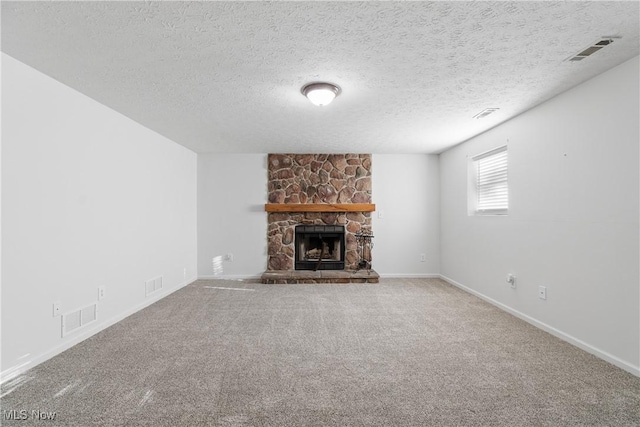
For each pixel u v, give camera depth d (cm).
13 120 219
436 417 175
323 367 233
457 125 383
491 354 254
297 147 511
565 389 202
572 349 262
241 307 384
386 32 186
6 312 214
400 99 296
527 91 278
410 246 561
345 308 379
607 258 239
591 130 252
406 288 480
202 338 288
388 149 525
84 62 223
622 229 227
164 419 174
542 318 309
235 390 203
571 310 274
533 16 171
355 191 560
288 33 187
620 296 229
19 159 223
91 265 295
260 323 328
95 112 300
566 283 279
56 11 165
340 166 560
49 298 248
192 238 537
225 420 173
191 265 532
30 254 231
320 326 319
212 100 298
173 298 427
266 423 171
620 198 228
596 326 249
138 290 375
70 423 170
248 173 558
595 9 164
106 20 174
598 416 175
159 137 427
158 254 423
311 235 561
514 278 351
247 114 340
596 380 213
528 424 169
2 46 201
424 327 315
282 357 250
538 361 241
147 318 344
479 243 427
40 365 235
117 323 328
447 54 213
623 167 225
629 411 180
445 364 237
